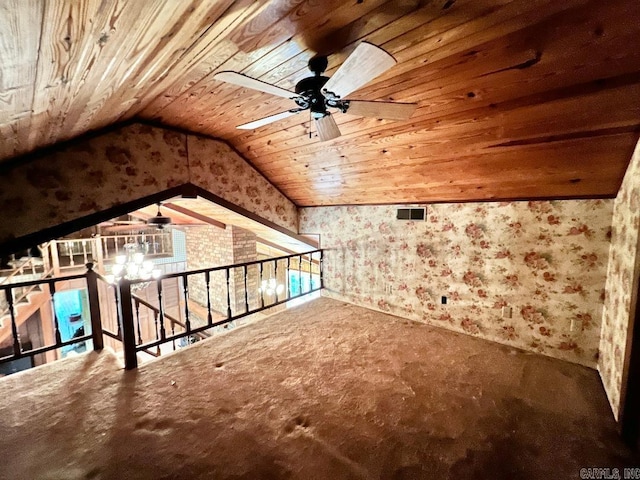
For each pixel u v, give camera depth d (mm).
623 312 2035
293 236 4793
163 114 2795
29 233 2502
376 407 2121
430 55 1688
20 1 641
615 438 1828
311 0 1267
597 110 1773
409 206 3662
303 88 1657
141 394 2254
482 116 2092
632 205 1955
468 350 2963
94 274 2887
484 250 3145
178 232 8781
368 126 2537
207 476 1577
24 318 5352
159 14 968
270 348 3021
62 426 1908
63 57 1017
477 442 1812
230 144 3699
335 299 4602
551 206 2723
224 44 1548
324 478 1575
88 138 2725
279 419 2000
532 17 1373
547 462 1672
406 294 3811
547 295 2812
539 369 2609
